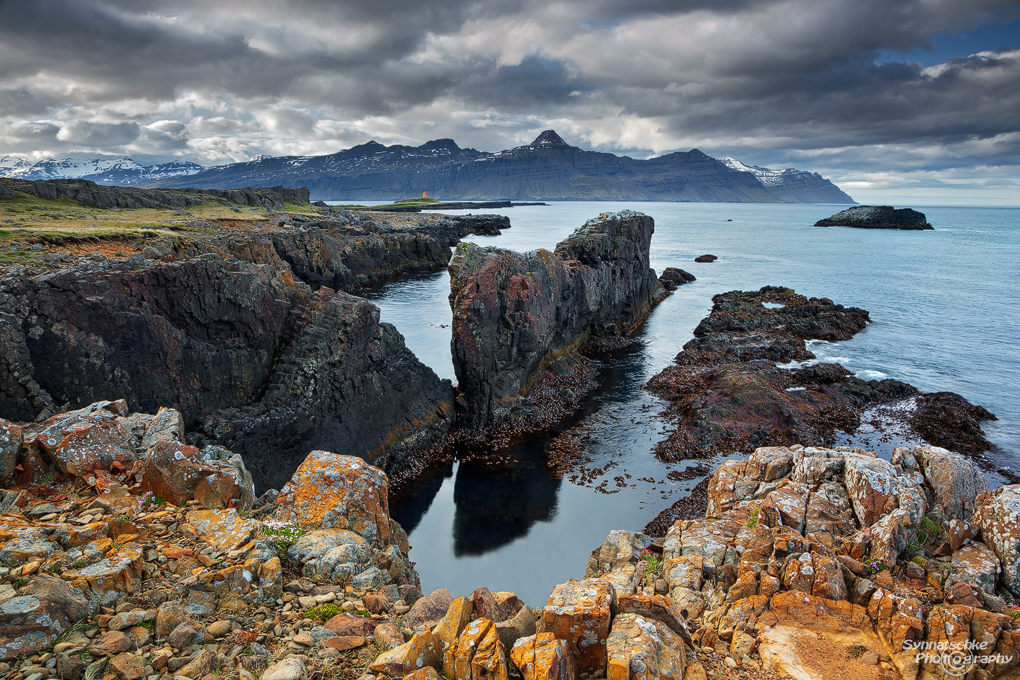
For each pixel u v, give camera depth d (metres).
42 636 7.31
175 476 11.77
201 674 7.44
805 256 141.50
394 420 36.59
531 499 30.80
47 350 24.22
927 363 53.44
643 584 13.35
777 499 15.21
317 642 8.55
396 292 94.56
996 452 35.47
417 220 175.38
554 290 50.38
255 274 33.06
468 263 39.34
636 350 59.91
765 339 59.47
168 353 28.16
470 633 8.12
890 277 107.06
